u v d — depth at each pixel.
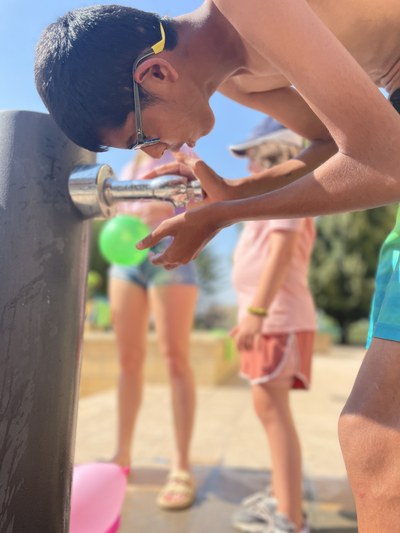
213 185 1.08
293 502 1.62
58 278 0.90
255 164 1.87
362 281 17.45
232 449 2.70
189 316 2.12
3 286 0.85
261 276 1.69
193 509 1.92
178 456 2.03
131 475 2.26
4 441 0.83
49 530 0.86
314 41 0.74
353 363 8.67
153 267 2.09
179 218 0.91
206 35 0.96
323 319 18.50
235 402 4.23
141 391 2.21
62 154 0.94
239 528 1.72
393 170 0.73
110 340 5.48
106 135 0.94
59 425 0.89
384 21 0.95
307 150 1.21
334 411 3.91
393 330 0.85
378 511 0.80
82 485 1.23
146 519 1.81
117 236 2.04
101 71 0.88
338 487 2.17
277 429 1.67
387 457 0.80
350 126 0.74
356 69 0.74
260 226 1.88
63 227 0.92
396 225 1.00
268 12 0.75
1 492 0.82
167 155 2.23
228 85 1.24
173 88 0.92
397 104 1.00
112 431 3.03
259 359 1.70
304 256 1.85
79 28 0.89
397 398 0.81
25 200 0.88
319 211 0.80
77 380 0.94
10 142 0.89
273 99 1.23
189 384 2.09
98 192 0.93
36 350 0.87
